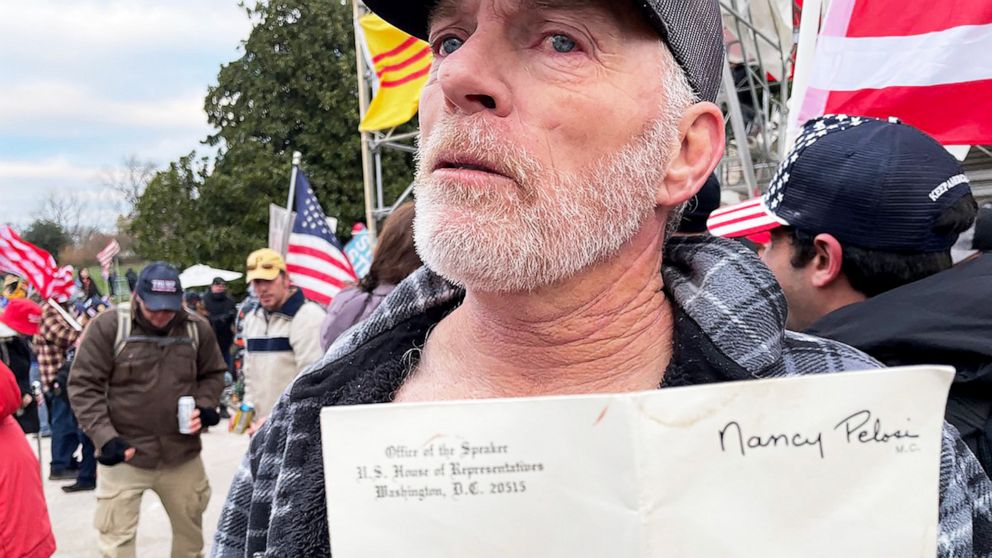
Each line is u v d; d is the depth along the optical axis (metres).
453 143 0.76
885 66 2.22
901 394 0.59
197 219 18.44
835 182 1.42
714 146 0.85
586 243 0.76
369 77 8.52
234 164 18.11
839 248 1.42
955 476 0.81
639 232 0.82
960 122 2.15
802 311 1.52
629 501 0.57
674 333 0.84
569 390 0.84
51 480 6.38
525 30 0.76
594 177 0.75
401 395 0.92
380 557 0.59
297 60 17.81
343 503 0.60
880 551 0.58
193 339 3.73
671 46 0.78
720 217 2.13
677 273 0.88
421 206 0.81
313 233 5.72
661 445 0.57
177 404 3.66
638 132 0.76
